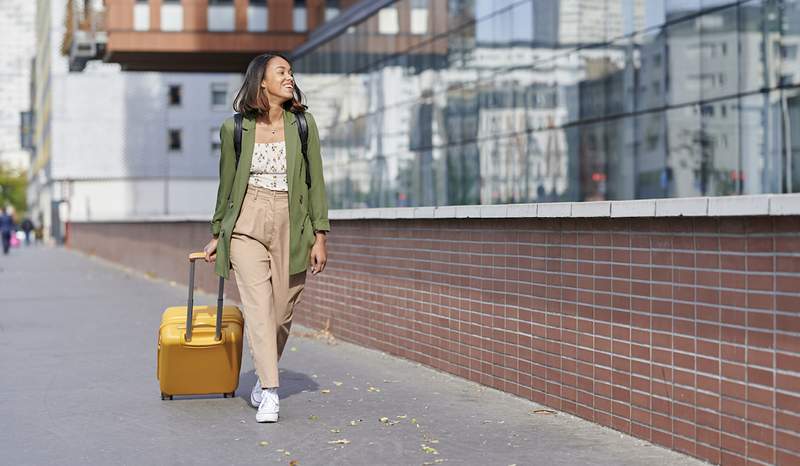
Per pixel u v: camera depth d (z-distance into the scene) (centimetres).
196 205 8750
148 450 604
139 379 881
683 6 2039
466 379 852
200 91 8744
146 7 4697
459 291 863
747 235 520
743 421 523
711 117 1970
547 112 2480
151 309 1630
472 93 2795
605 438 619
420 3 3080
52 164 8638
